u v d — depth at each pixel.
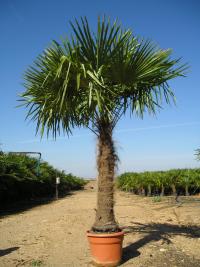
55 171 30.00
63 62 6.25
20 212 16.95
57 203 21.48
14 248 8.58
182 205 17.67
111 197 7.12
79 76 6.22
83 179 54.88
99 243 6.86
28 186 22.30
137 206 17.89
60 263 7.25
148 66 6.84
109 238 6.83
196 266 6.92
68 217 13.50
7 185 18.45
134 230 10.40
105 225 7.04
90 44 6.57
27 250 8.38
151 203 19.52
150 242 8.77
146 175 27.02
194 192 25.05
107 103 6.95
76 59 6.54
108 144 7.21
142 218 13.27
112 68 6.77
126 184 31.12
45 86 6.88
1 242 9.35
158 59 6.85
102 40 6.56
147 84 7.25
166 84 7.23
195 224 11.66
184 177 24.42
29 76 7.00
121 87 7.13
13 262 7.37
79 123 7.39
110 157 7.18
